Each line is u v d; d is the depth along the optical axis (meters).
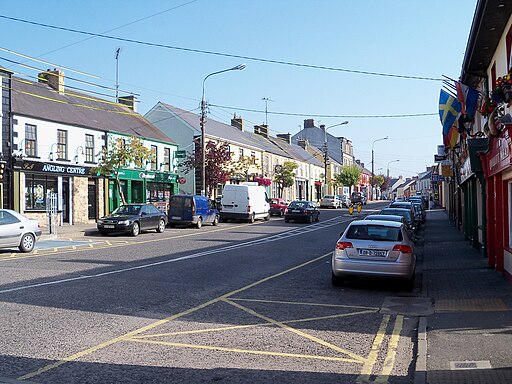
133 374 5.82
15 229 16.89
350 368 6.19
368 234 11.53
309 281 12.55
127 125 38.31
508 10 10.80
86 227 28.69
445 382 5.51
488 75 14.62
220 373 5.92
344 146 97.56
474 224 18.89
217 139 45.53
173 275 12.80
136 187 37.84
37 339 7.08
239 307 9.48
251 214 35.34
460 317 8.63
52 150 29.88
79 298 9.73
